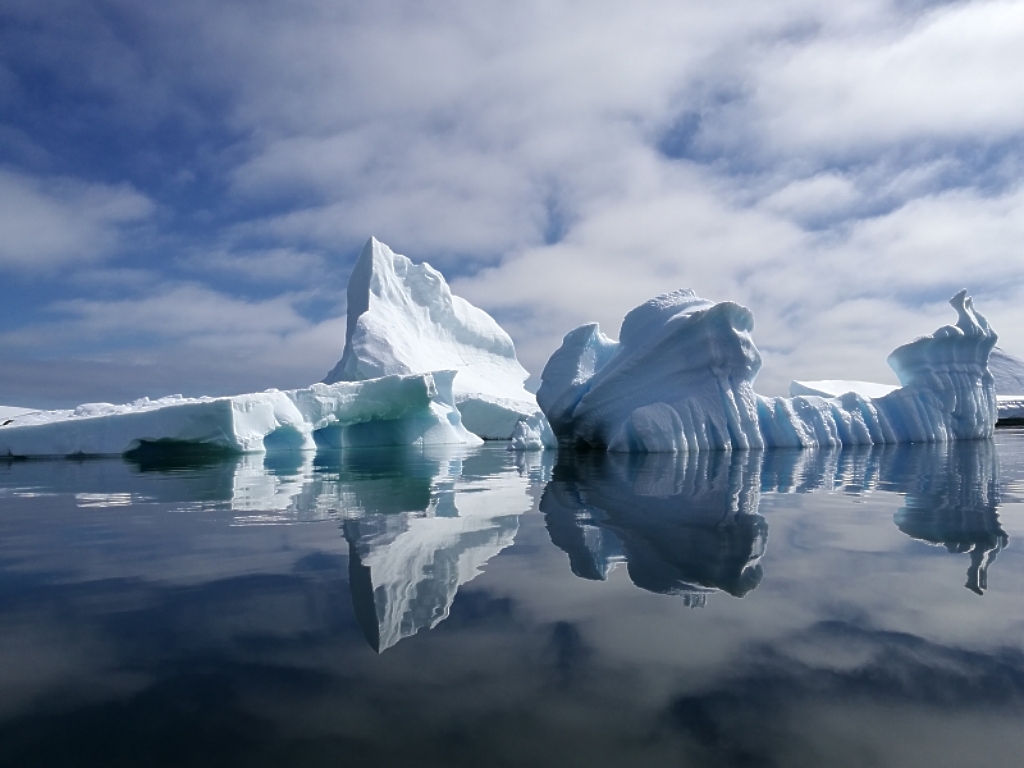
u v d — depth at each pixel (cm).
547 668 187
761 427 1317
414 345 4000
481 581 278
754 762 138
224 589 275
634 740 147
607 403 1348
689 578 277
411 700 169
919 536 362
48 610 250
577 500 534
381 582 281
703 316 1209
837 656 192
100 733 155
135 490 689
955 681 174
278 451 1574
